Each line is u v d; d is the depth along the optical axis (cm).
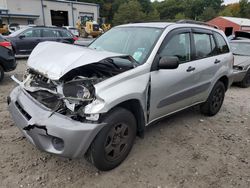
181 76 391
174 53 387
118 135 312
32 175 305
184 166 341
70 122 270
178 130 446
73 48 334
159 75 352
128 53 373
